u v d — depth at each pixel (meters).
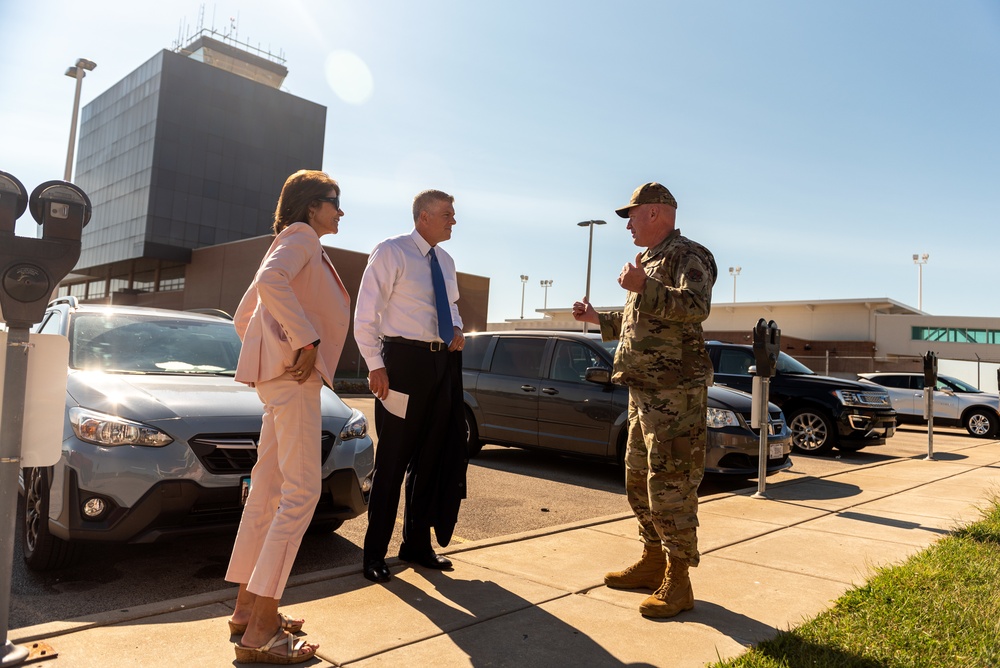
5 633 2.49
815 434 10.62
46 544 3.66
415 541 3.88
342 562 4.15
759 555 4.31
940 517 5.53
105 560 4.08
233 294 39.53
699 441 3.26
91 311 5.04
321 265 2.83
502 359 8.46
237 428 3.76
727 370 10.77
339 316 2.88
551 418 7.78
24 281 2.41
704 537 4.77
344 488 4.03
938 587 3.52
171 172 47.19
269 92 52.72
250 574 2.79
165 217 46.75
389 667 2.58
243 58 61.53
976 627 2.98
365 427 4.40
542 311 64.12
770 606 3.36
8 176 2.38
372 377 3.58
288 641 2.60
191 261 43.97
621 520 5.21
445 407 3.81
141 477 3.46
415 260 3.75
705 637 2.95
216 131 49.66
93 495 3.45
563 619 3.12
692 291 3.09
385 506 3.65
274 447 2.83
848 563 4.14
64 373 2.56
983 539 4.60
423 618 3.08
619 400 7.26
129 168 49.16
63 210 2.48
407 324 3.70
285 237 2.72
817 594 3.55
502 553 4.22
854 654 2.70
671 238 3.39
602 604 3.35
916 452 11.48
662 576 3.57
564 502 6.25
